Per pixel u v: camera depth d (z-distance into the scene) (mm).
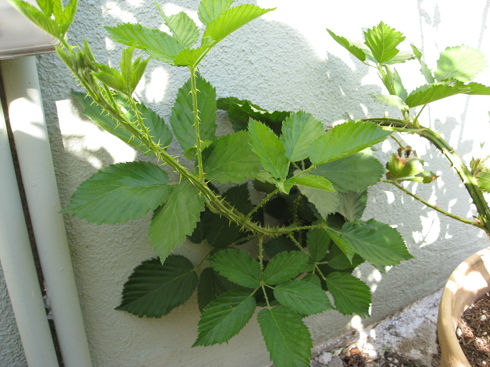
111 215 340
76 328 441
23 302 396
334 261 456
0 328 412
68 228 417
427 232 720
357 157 415
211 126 390
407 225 685
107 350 491
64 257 408
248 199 465
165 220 347
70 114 386
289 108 503
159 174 378
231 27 232
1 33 264
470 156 725
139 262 465
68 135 392
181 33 291
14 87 343
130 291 455
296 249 490
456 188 724
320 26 489
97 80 252
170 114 433
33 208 380
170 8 400
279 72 479
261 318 376
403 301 754
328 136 320
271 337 362
